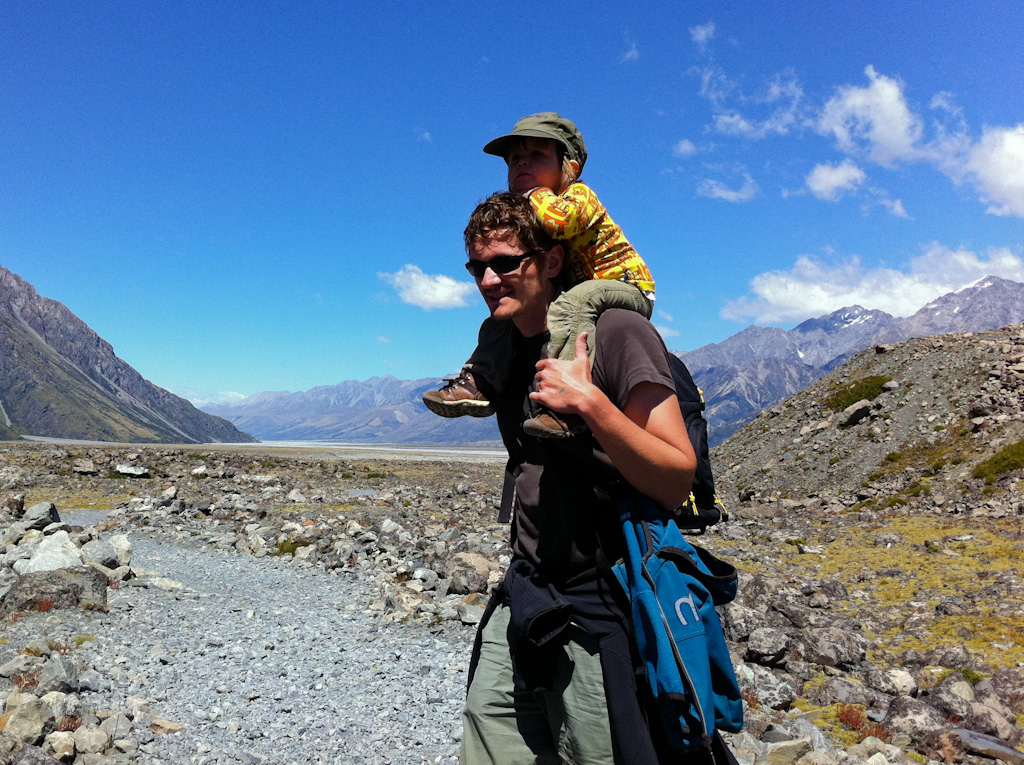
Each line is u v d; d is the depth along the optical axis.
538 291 2.62
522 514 2.57
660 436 2.24
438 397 2.77
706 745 2.09
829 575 16.08
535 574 2.50
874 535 19.92
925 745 7.36
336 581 13.63
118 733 5.87
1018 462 26.19
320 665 8.53
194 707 6.86
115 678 7.37
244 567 14.63
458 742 6.50
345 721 6.86
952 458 30.44
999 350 40.31
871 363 48.03
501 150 3.07
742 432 49.94
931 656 10.57
